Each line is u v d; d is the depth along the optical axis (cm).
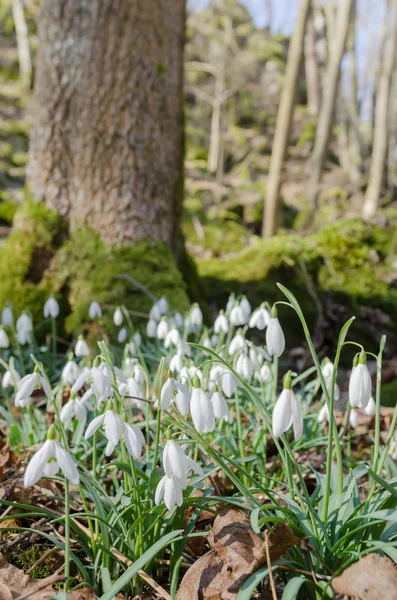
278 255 141
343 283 143
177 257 123
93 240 110
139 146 110
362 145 333
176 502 45
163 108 113
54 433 44
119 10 105
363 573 44
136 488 50
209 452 48
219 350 60
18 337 79
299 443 71
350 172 329
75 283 109
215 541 49
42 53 109
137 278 108
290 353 121
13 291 108
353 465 71
